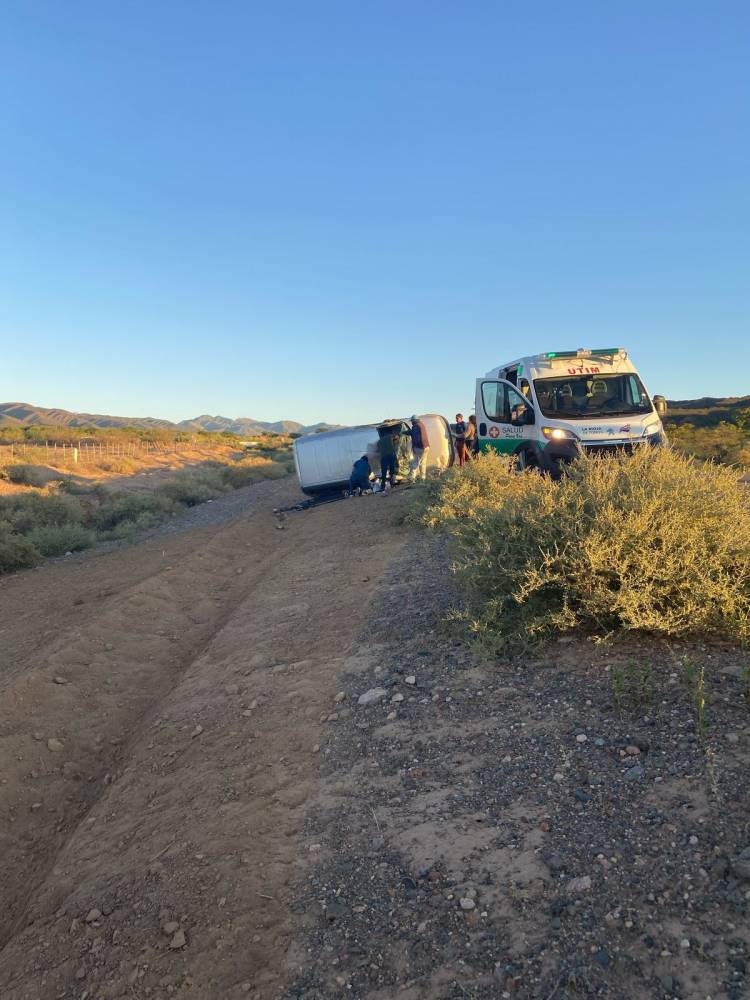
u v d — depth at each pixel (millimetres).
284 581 10398
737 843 3033
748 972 2420
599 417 14539
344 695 5574
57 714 6832
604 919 2773
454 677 5426
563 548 5602
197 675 7105
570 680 4949
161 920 3322
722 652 4926
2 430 71125
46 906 3855
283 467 46344
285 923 3131
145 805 4668
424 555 9898
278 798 4223
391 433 20203
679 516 5293
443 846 3445
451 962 2727
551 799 3652
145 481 38344
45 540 17812
